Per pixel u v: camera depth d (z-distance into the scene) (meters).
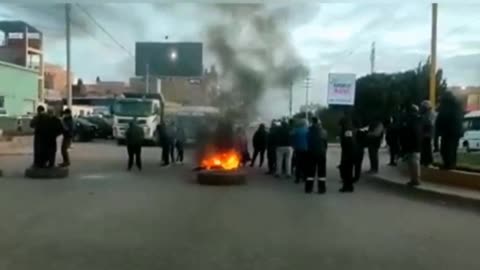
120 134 34.84
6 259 7.06
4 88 44.19
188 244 7.98
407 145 13.94
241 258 7.22
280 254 7.46
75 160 23.17
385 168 18.77
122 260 7.04
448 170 14.00
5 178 16.39
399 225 9.67
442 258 7.36
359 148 15.94
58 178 16.58
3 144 27.69
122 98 36.19
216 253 7.47
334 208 11.52
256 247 7.85
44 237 8.36
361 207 11.70
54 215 10.24
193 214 10.55
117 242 8.05
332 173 19.56
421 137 14.05
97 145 34.38
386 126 22.70
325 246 7.97
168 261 7.02
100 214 10.41
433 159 15.95
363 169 19.39
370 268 6.83
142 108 35.41
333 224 9.70
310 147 14.03
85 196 12.81
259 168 21.83
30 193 13.23
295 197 13.21
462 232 9.11
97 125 41.03
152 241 8.15
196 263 6.94
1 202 11.78
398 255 7.50
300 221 9.95
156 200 12.35
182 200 12.42
